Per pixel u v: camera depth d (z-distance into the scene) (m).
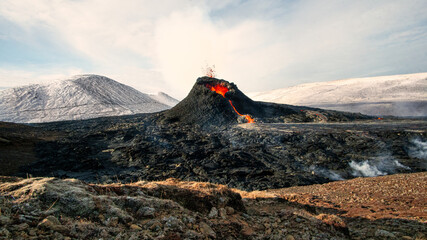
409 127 41.38
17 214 3.09
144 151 31.64
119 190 4.96
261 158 29.22
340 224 5.79
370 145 32.03
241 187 20.70
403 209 8.40
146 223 3.96
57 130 46.28
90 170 25.19
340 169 25.67
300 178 22.62
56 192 3.76
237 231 4.75
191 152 30.86
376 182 14.64
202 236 4.05
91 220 3.59
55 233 2.98
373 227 6.30
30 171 23.00
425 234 5.16
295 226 5.48
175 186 5.85
